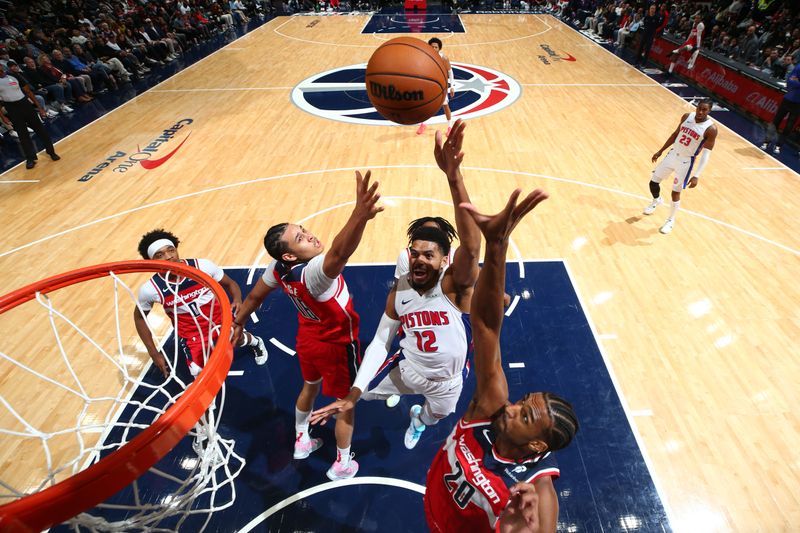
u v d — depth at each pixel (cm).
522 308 463
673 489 313
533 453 161
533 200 132
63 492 134
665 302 466
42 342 431
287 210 625
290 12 2095
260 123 909
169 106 1010
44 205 648
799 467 324
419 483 321
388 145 806
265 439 351
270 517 303
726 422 354
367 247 549
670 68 1155
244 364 413
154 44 1323
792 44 991
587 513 301
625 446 339
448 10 2108
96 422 360
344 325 282
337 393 307
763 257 525
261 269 520
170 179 709
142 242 341
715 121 884
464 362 284
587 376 393
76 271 251
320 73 1220
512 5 2164
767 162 730
